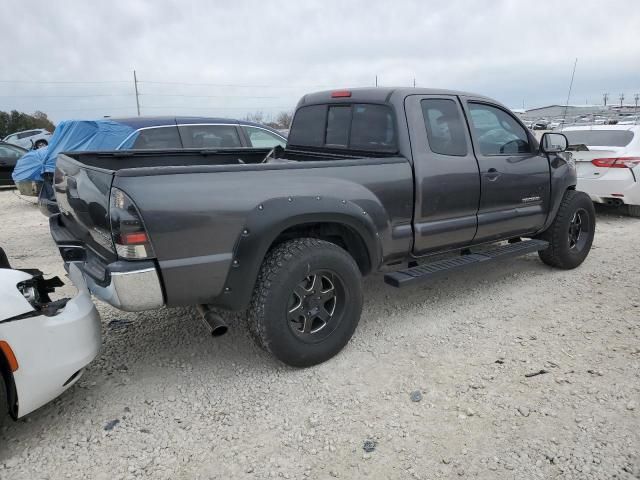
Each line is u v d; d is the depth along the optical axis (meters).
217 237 3.09
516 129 5.04
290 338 3.40
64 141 7.00
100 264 3.32
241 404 3.20
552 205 5.30
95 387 3.41
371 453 2.74
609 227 8.04
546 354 3.75
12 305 2.63
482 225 4.61
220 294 3.22
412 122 4.09
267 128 8.26
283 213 3.26
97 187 3.08
